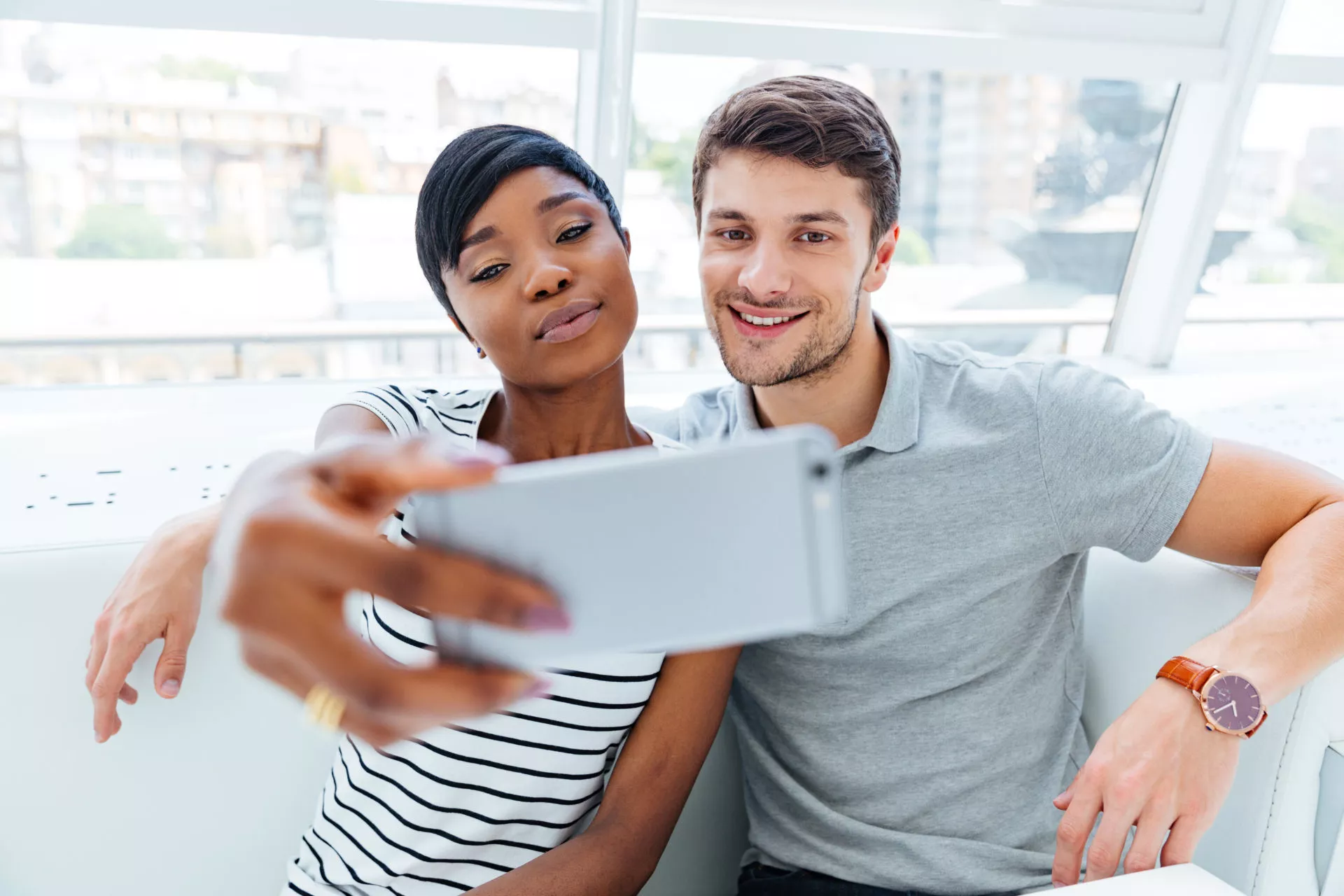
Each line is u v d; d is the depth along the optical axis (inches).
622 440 38.9
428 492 15.8
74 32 60.2
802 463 15.4
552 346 35.2
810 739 42.7
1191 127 80.4
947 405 42.4
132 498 48.4
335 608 14.4
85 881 41.6
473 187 34.8
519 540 15.7
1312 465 39.6
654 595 15.6
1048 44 71.2
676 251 76.6
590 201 36.0
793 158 37.5
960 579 40.8
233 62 63.8
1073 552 41.9
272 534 14.0
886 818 41.4
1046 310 88.7
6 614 40.4
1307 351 93.1
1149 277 86.3
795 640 41.6
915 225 81.9
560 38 61.7
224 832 42.9
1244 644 34.6
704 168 40.2
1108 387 41.8
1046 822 41.7
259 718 42.9
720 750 47.9
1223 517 39.0
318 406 67.7
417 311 74.8
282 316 72.2
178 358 71.3
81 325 68.5
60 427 60.9
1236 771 38.5
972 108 78.5
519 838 37.2
